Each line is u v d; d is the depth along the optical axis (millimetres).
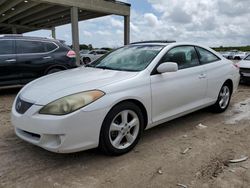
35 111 3008
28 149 3551
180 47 4438
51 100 3000
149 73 3729
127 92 3346
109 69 4043
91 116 3008
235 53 40594
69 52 8141
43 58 7582
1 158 3279
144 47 4418
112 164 3168
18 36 7324
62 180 2814
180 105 4219
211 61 5059
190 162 3225
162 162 3221
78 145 2986
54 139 2967
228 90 5520
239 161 3258
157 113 3822
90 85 3213
